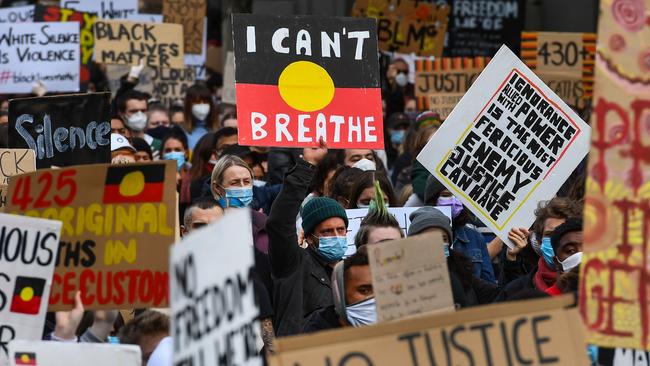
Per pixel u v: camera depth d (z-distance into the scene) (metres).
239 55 13.30
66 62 24.77
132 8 28.64
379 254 8.31
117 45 25.27
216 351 6.66
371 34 13.73
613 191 8.35
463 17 35.12
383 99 28.91
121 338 10.02
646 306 8.23
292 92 13.41
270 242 12.34
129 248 9.87
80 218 9.97
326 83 13.55
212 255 6.64
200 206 12.57
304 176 12.35
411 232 13.05
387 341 7.41
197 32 28.55
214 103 23.75
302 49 13.51
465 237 15.12
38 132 13.59
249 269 6.42
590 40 23.33
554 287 11.82
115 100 24.83
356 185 15.25
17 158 13.07
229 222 6.53
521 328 7.64
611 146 8.38
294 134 13.37
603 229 8.33
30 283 9.02
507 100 14.49
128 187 9.89
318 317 10.82
